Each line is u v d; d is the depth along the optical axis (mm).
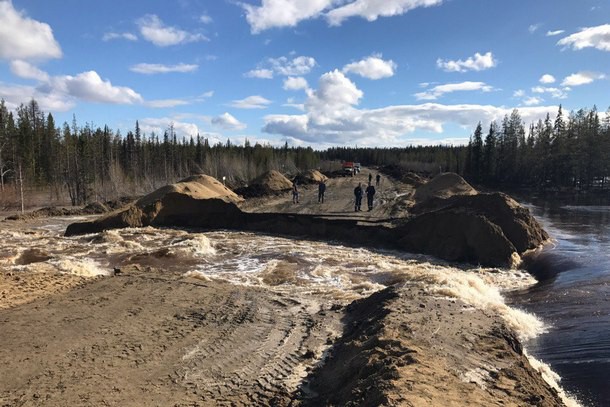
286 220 27469
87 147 59094
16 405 6438
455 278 12828
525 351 8391
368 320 9344
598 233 23484
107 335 9367
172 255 20250
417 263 18562
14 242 24188
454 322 8719
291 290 14242
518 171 74250
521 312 10531
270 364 7945
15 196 47094
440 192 33719
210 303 11875
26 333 9477
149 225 29297
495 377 6398
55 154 60969
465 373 6422
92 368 7730
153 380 7293
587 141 62844
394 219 24781
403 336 7781
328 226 25438
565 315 10211
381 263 18328
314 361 8102
